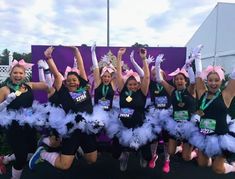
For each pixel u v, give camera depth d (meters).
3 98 5.18
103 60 7.48
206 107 5.06
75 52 5.97
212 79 4.99
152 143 5.93
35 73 7.40
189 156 5.98
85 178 5.80
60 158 5.22
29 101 5.36
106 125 5.61
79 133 5.27
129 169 6.30
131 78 5.62
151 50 7.56
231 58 15.21
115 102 6.24
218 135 4.97
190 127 5.36
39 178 5.77
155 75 6.50
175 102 5.84
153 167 6.36
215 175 6.03
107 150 6.93
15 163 5.23
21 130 5.20
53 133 5.42
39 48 7.40
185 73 5.89
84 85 5.43
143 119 5.68
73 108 5.25
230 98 5.02
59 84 5.42
